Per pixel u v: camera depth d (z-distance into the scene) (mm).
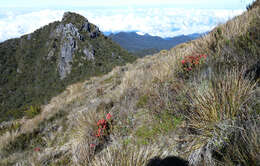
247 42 3215
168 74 4418
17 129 6691
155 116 3127
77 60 122938
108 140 3299
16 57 140000
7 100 106938
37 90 113375
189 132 2307
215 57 3516
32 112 9312
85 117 4102
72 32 130000
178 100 2984
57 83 113812
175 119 2730
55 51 132375
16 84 120500
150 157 2193
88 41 134750
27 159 4238
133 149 2500
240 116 1832
